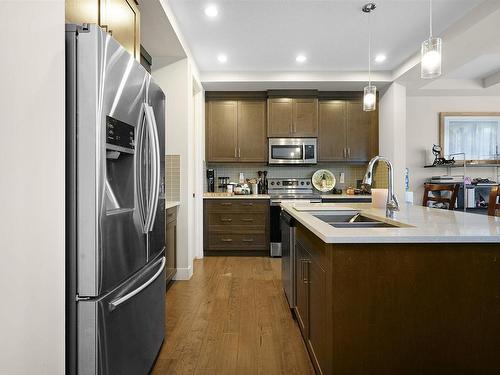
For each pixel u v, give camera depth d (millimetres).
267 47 3752
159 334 2023
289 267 2631
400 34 3412
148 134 1651
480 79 4984
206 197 4707
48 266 1072
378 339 1348
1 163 861
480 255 1350
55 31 1118
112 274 1331
